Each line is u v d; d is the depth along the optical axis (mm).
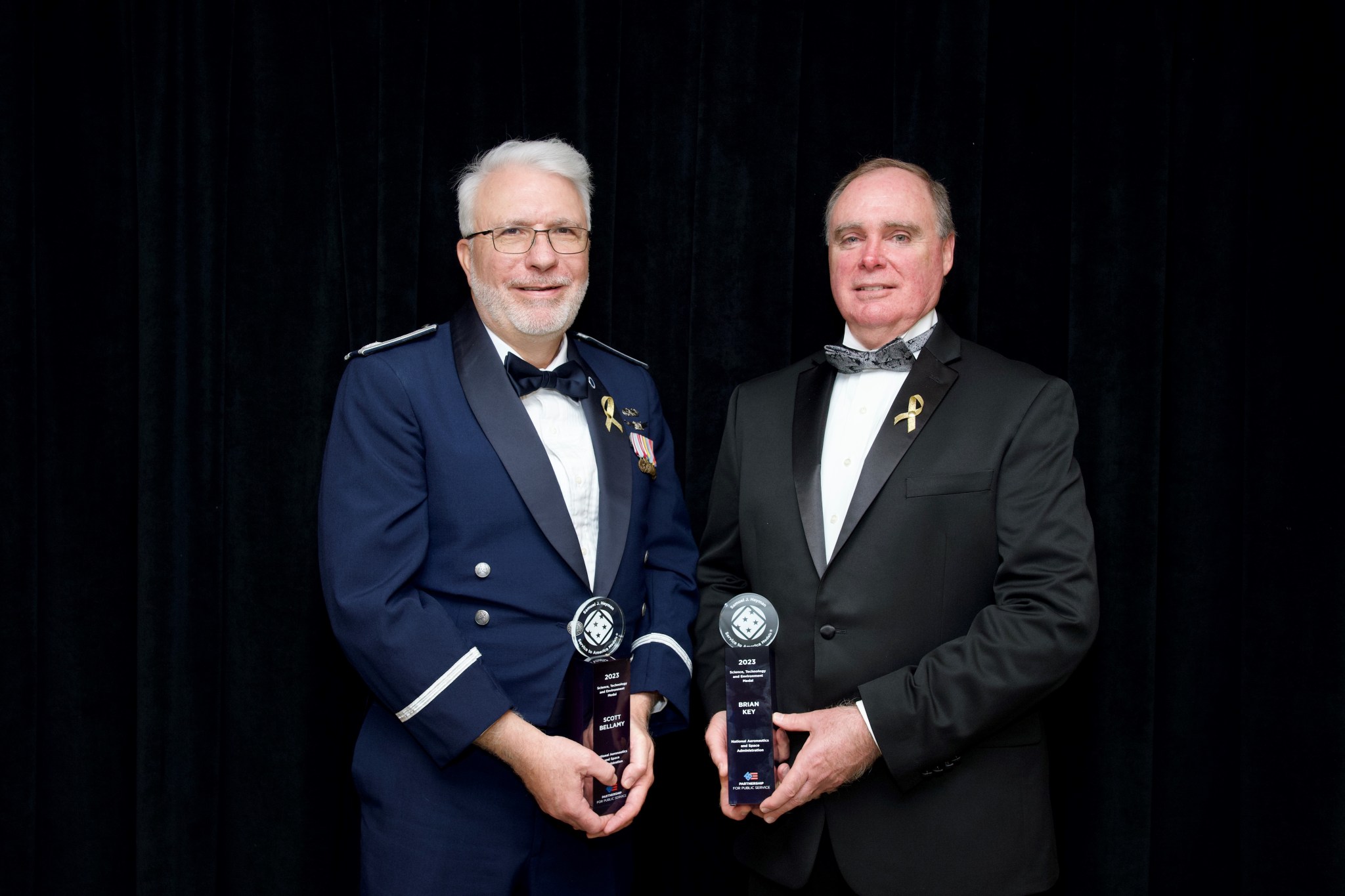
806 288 2209
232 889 2064
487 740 1504
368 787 1620
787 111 2143
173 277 2074
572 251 1713
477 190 1732
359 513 1566
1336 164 2031
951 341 1771
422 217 2137
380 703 1686
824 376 1843
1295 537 2033
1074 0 2113
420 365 1681
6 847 2023
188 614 2082
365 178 2104
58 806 2045
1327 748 2004
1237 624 2104
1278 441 2049
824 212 2191
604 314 2193
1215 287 2107
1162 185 2068
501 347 1744
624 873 1748
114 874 2078
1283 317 2053
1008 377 1700
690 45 2172
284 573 2070
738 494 1880
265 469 2070
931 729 1500
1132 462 2066
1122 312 2070
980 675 1497
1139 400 2064
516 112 2160
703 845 2188
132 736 2090
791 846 1651
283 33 2064
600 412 1763
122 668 2080
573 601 1622
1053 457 1614
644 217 2189
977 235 2125
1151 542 2059
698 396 2180
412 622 1510
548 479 1626
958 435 1658
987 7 2107
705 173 2152
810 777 1527
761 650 1562
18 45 2012
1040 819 1600
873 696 1537
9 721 2021
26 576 2035
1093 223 2082
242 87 2059
